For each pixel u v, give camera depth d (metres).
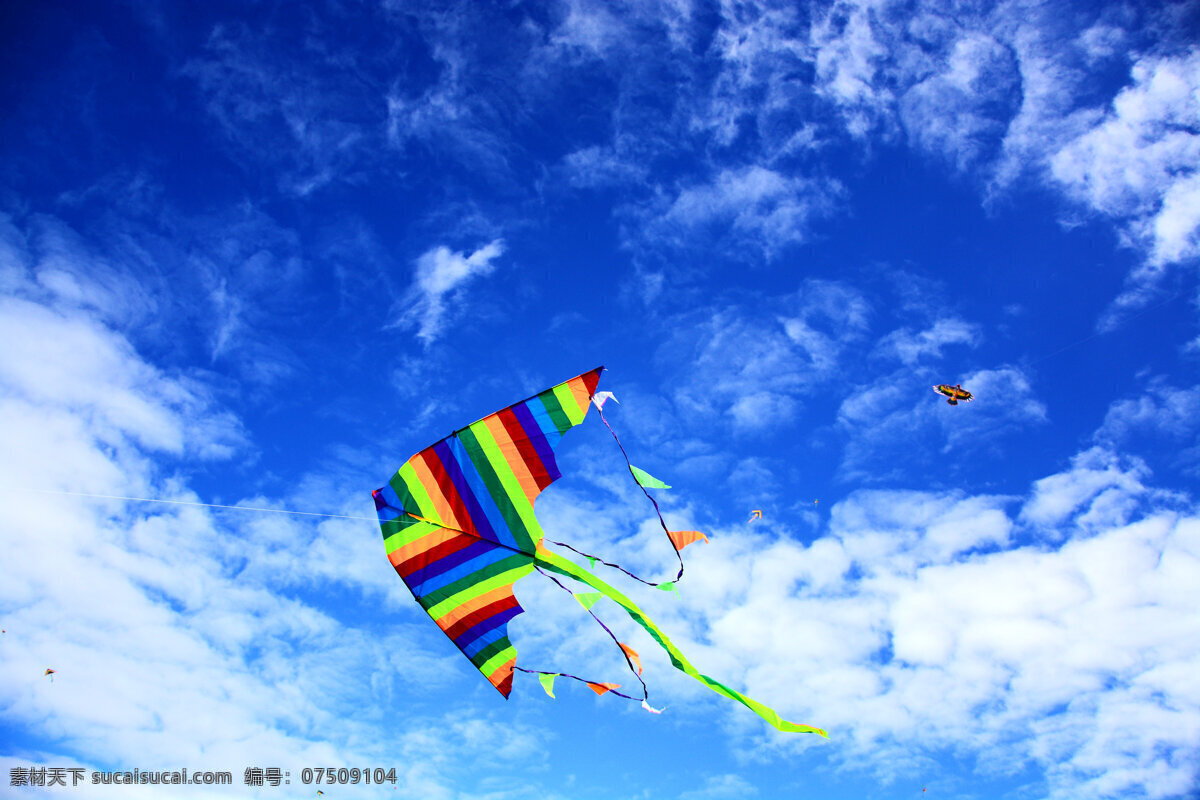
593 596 4.98
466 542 5.05
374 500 5.09
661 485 5.11
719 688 4.60
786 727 4.42
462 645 4.84
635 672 4.77
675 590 5.04
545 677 4.81
